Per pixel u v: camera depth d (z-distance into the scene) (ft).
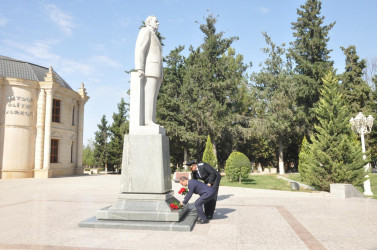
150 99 23.98
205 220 21.74
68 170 106.01
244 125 122.31
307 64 107.24
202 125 103.45
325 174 45.42
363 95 113.09
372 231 19.12
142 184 21.65
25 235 18.24
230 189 49.88
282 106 106.52
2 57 101.96
